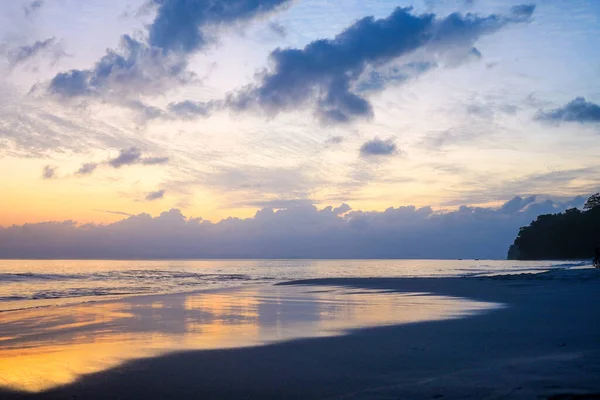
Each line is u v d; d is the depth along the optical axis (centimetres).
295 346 914
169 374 702
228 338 1030
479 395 533
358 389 595
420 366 714
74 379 686
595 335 960
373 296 2133
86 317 1459
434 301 1839
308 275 5850
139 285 3569
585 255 14338
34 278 4572
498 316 1307
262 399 566
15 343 1016
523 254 17350
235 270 7981
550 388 550
